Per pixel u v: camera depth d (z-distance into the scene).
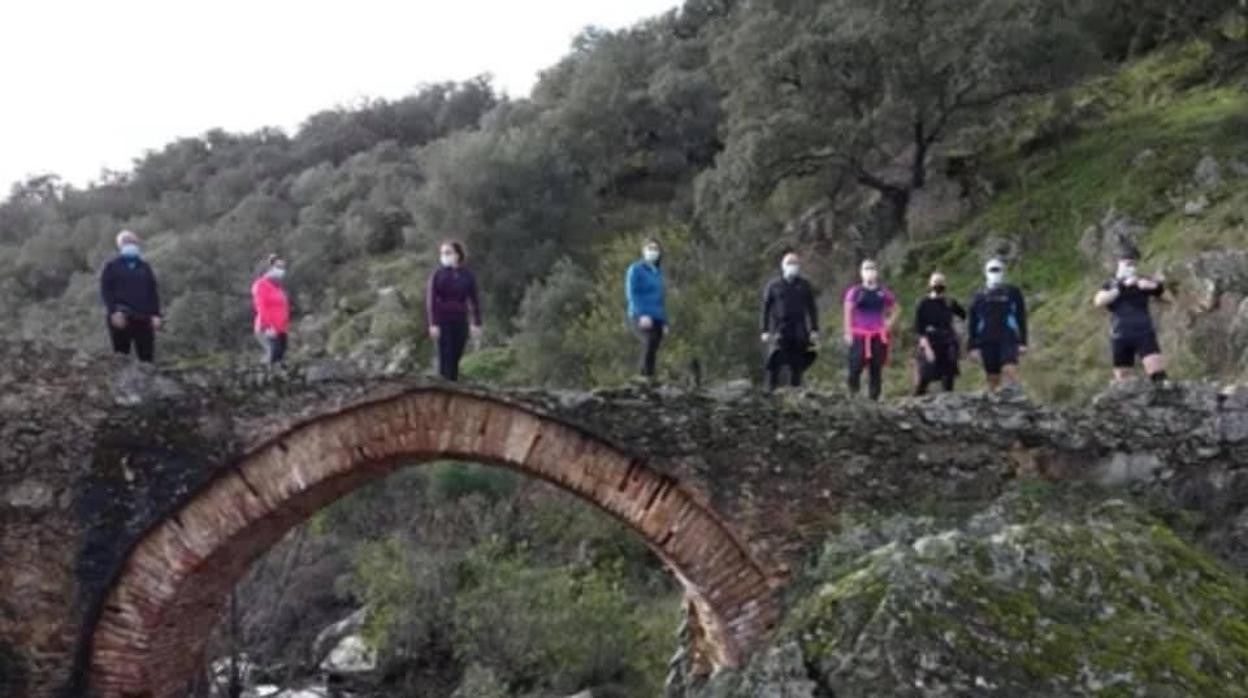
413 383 14.96
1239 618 13.08
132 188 85.81
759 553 14.62
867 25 41.25
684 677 18.61
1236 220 30.33
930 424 14.89
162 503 14.81
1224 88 39.16
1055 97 40.91
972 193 39.94
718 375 35.31
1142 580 13.17
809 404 14.98
